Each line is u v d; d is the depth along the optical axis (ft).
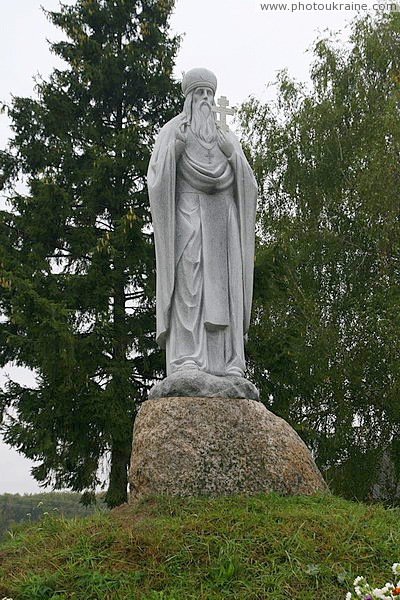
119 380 52.16
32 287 51.44
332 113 63.67
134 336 56.70
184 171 26.81
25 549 19.90
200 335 25.36
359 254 61.72
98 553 18.34
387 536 18.86
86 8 65.51
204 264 25.93
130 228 54.24
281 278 58.85
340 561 17.54
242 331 26.20
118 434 51.08
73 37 64.34
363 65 64.39
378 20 65.67
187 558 17.71
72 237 59.11
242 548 17.88
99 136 62.90
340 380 58.08
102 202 60.59
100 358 52.47
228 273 26.43
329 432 59.26
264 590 16.51
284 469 23.00
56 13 65.10
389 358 56.54
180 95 65.82
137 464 23.34
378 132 58.23
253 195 27.32
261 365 56.44
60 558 18.47
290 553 17.70
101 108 65.62
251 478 22.58
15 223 59.41
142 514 21.31
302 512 19.88
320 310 61.52
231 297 26.18
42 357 50.65
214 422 23.08
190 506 21.17
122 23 66.59
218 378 24.35
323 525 19.08
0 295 55.31
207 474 22.36
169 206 25.93
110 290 56.75
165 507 21.30
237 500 21.33
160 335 26.05
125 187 59.98
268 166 66.28
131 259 55.21
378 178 56.59
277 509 20.42
